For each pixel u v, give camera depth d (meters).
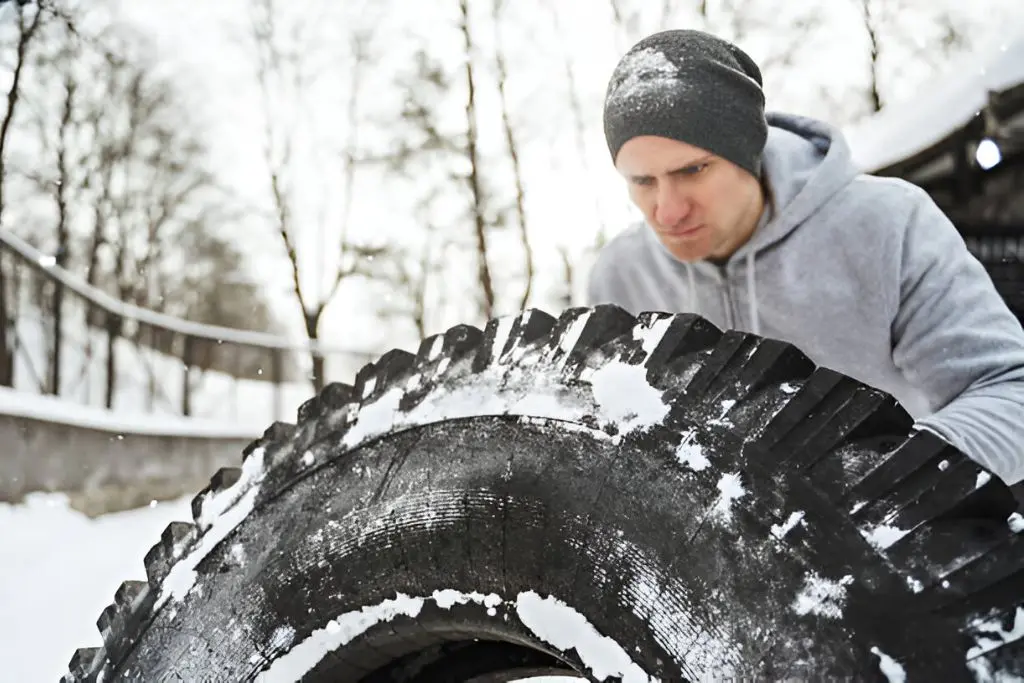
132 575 6.12
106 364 12.86
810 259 1.66
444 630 1.13
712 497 0.93
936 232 1.63
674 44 1.62
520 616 1.04
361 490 1.21
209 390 20.83
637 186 1.68
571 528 1.01
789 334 1.71
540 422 1.09
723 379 1.00
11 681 3.84
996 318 1.55
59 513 8.29
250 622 1.23
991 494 0.86
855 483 0.89
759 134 1.61
